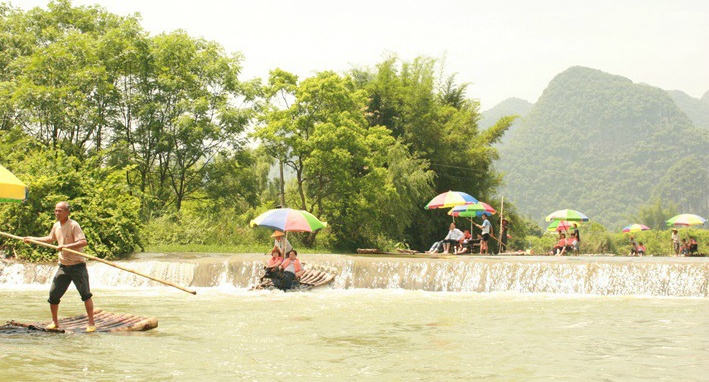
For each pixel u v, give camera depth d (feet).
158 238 94.63
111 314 36.83
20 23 115.75
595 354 26.61
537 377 22.34
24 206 67.67
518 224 172.04
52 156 75.41
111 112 111.55
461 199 88.38
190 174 120.67
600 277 52.95
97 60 109.81
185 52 115.75
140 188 115.55
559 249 95.20
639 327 34.30
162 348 27.78
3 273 63.16
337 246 125.49
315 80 117.70
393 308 43.21
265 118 118.83
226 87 118.11
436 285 56.34
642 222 600.80
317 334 32.07
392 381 21.90
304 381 21.93
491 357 26.00
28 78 105.81
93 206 72.54
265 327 34.37
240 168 121.60
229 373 23.09
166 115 114.11
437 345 28.89
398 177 128.98
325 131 114.32
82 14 119.44
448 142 151.23
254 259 61.87
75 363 24.36
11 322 32.99
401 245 135.44
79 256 31.40
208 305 44.88
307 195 127.75
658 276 51.65
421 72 151.12
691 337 30.96
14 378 21.70
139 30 114.42
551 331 32.96
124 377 22.21
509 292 54.19
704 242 280.10
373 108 147.13
